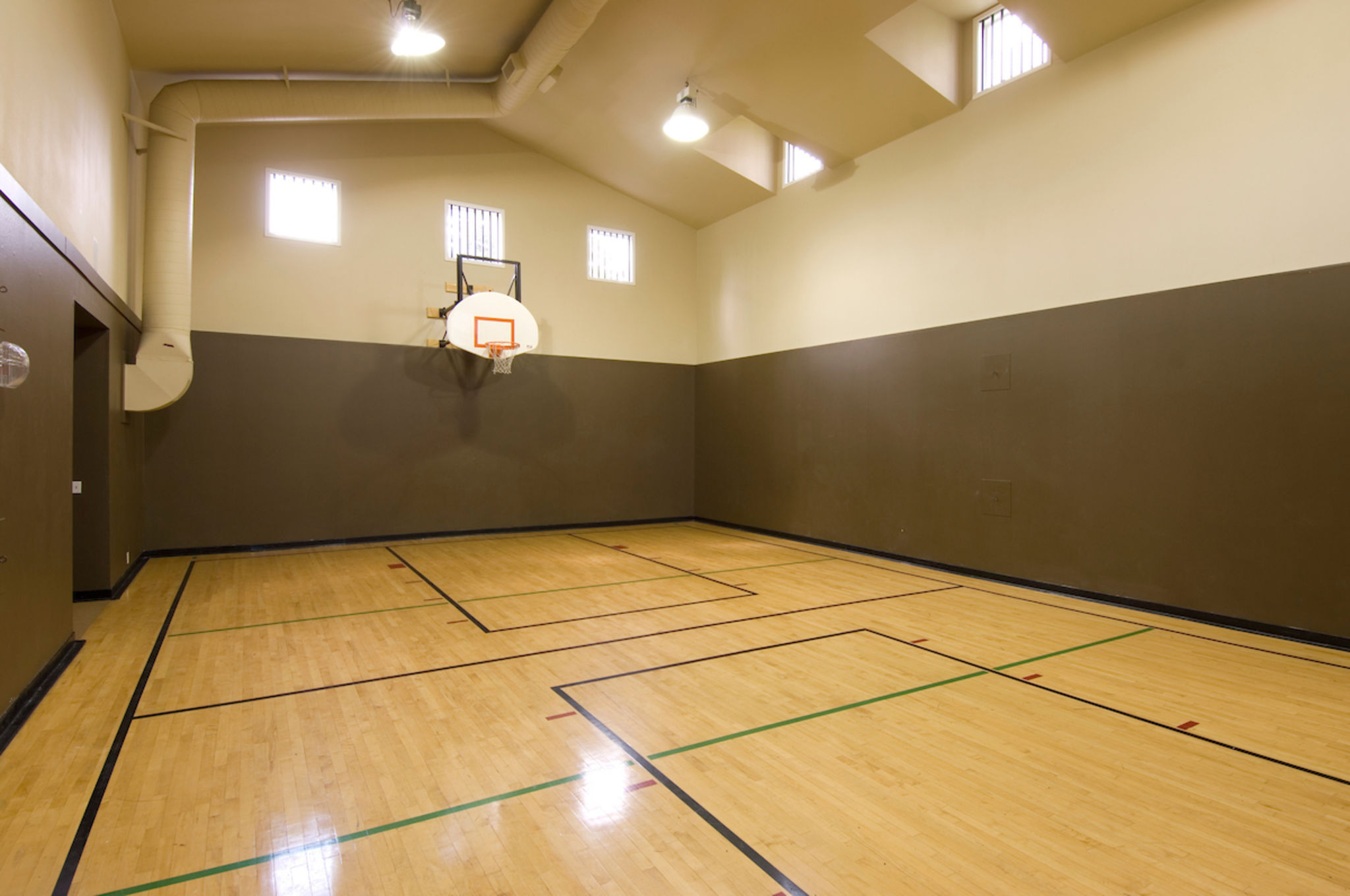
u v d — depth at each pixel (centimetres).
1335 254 475
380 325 918
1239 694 381
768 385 996
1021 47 674
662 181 1023
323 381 884
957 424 726
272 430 855
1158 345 566
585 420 1067
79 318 514
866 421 834
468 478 979
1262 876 221
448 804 262
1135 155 581
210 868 221
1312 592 481
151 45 655
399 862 224
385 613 551
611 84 816
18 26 357
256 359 848
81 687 383
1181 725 339
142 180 710
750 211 1033
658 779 282
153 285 683
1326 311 478
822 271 902
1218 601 527
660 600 596
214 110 712
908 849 233
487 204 991
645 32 710
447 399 964
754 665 427
